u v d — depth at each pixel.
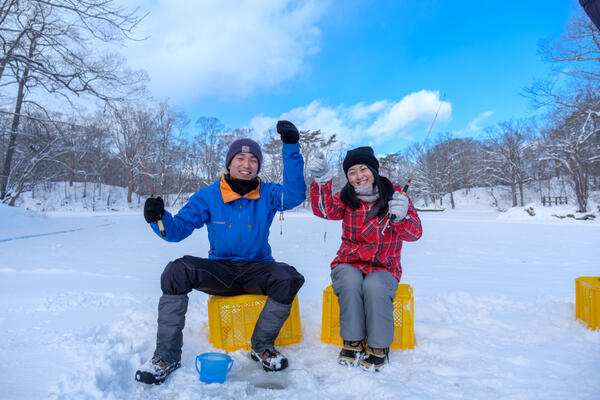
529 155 32.50
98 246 7.59
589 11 1.63
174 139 43.84
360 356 1.92
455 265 5.40
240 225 2.19
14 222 12.05
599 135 22.45
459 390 1.61
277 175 47.00
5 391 1.47
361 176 2.22
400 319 2.14
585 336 2.17
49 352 1.86
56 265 4.96
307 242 8.64
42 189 39.69
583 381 1.64
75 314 2.57
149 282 3.91
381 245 2.19
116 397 1.49
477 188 53.72
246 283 2.12
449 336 2.29
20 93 15.26
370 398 1.57
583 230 13.14
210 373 1.67
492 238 10.20
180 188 47.25
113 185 48.31
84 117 17.12
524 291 3.53
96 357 1.76
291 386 1.68
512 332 2.32
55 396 1.42
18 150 17.56
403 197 2.05
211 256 2.27
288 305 1.92
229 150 2.28
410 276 4.45
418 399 1.53
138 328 2.23
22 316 2.51
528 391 1.58
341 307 1.98
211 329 2.12
